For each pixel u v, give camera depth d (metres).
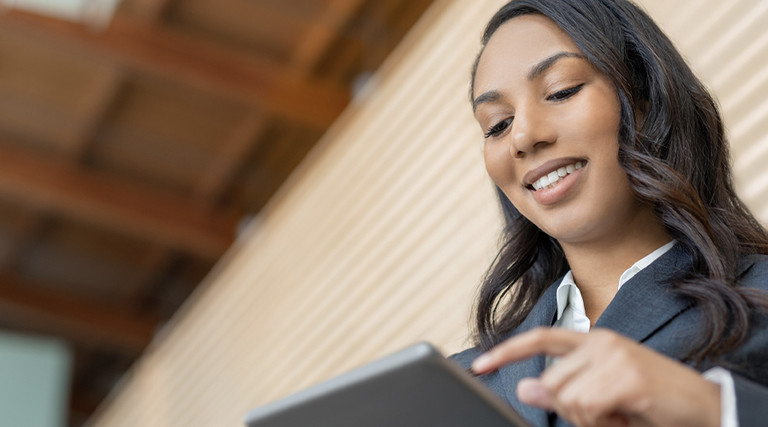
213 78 7.10
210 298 6.28
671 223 1.02
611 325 0.96
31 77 7.58
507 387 1.04
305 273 4.93
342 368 4.28
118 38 6.94
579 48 1.09
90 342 10.14
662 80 1.10
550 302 1.09
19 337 9.49
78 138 8.11
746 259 1.02
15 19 6.66
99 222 8.70
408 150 4.14
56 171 8.27
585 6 1.13
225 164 8.28
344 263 4.52
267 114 7.59
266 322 5.25
